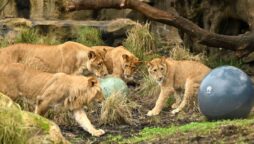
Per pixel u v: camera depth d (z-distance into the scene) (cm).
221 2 1923
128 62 1667
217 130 1021
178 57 1914
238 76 1166
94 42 2098
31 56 1530
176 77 1427
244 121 1066
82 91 1208
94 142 1142
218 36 1551
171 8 2125
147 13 1496
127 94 1488
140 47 2014
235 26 1945
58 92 1219
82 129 1258
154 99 1597
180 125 1234
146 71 1805
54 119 1291
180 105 1406
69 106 1219
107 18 2367
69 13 2348
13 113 928
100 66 1535
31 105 1265
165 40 2162
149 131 1154
